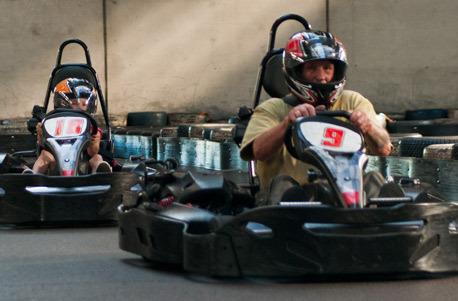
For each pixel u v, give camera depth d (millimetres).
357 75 24141
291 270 5625
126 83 24500
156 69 24578
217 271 5793
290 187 6020
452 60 23891
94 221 9414
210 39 24594
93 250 7730
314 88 6562
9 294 5852
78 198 9281
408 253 5605
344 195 5672
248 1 24531
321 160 5848
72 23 24297
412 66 24000
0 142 21578
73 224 9609
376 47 24078
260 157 6543
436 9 23859
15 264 7043
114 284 6059
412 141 11695
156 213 6566
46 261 7168
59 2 24234
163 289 5824
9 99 24234
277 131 6348
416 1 23891
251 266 5707
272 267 5656
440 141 11625
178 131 17938
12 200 9227
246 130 6770
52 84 11797
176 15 24547
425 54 23938
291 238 5605
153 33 24500
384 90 24109
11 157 10336
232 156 15578
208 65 24641
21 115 24281
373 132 6262
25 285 6137
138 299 5555
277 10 24484
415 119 21812
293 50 6590
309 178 6109
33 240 8445
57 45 24297
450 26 23828
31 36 24234
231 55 24625
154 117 23484
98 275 6438
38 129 10156
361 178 5773
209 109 24688
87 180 9320
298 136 6020
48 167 9977
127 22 24438
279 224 5602
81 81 10859
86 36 24328
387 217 5539
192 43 24594
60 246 8016
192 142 17156
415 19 23922
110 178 9367
